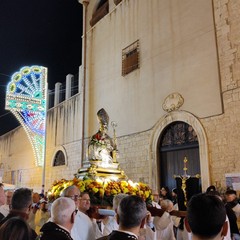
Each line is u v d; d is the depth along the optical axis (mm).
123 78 15242
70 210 2754
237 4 10555
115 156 8055
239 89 9969
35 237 2879
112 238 2525
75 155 17875
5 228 2213
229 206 5641
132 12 15500
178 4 12922
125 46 15547
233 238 5348
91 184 5934
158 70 13258
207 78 11078
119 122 14992
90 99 17500
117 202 3543
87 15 19578
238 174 9461
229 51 10500
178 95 12047
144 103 13711
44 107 18719
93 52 18172
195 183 6840
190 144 11469
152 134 12945
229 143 9969
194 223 1767
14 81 18203
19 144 26297
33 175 22781
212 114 10648
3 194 4109
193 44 11883
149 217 4590
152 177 12609
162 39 13383
